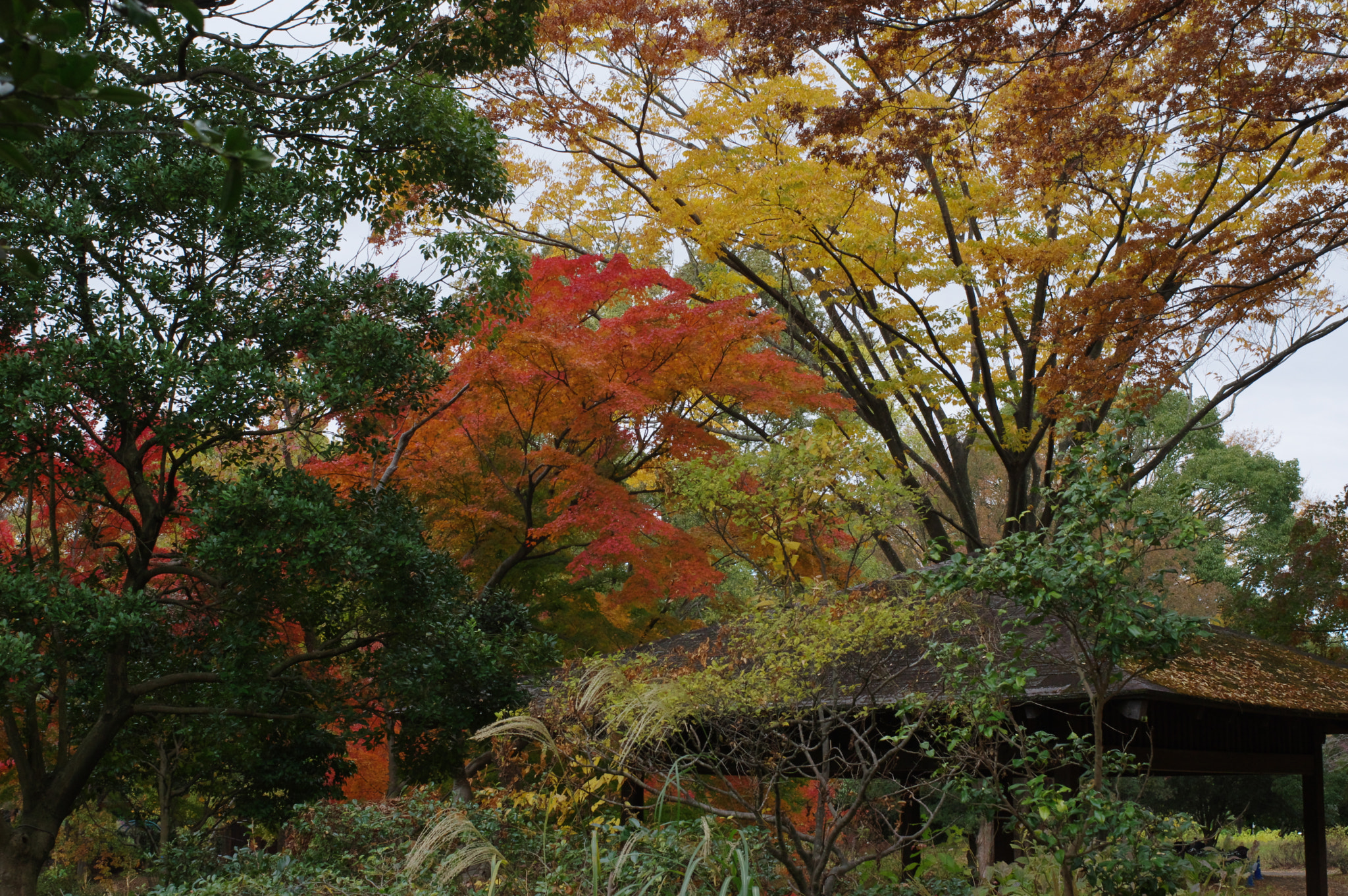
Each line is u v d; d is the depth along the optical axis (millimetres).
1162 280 11625
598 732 6125
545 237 16984
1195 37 9445
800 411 18156
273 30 5258
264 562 8805
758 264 18797
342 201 10062
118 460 9242
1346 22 9617
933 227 12992
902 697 6445
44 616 8273
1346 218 10008
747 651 6422
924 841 6512
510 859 6051
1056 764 6910
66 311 8688
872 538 11859
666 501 13023
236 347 8969
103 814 14164
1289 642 17406
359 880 5891
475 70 9461
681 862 5293
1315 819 10008
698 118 12727
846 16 9055
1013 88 11898
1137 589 5617
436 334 10227
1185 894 5809
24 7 1734
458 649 10312
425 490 13117
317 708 10797
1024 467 13766
